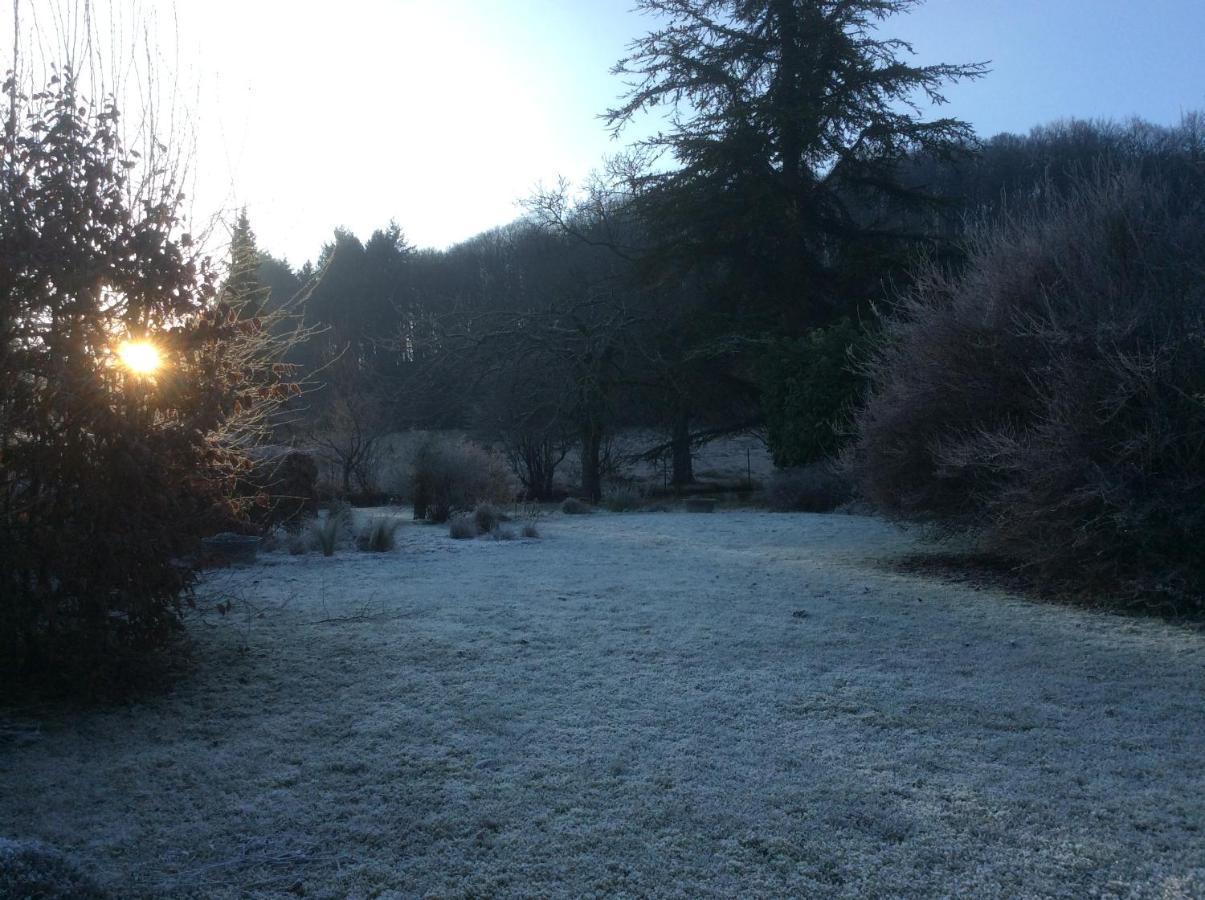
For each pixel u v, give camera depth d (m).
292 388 6.47
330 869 3.35
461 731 4.73
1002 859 3.35
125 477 5.11
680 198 25.72
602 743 4.54
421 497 16.14
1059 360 8.18
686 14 26.23
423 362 27.66
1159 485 7.61
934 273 11.25
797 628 6.93
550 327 26.06
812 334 20.33
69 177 5.03
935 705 5.06
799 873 3.28
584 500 23.81
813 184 26.52
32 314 4.93
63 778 4.15
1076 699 5.17
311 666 5.94
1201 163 10.02
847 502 17.62
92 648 5.17
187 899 3.14
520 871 3.32
